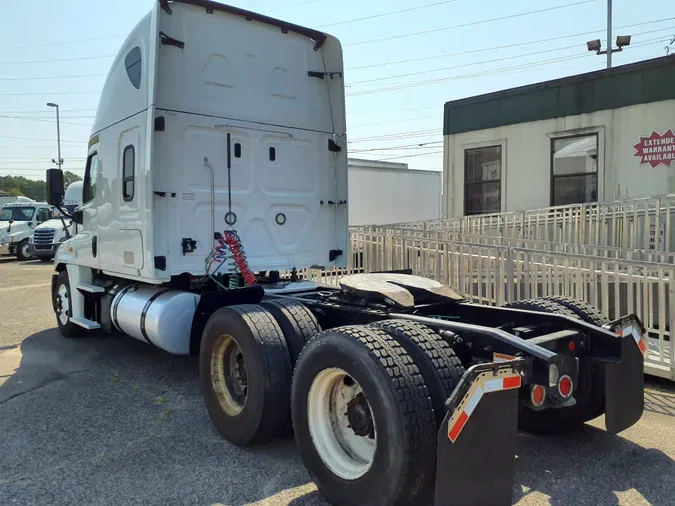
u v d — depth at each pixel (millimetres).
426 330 3385
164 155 5383
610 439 4297
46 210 24453
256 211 5988
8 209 24391
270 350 4031
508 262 6746
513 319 4324
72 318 7473
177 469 3875
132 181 5695
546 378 3176
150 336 5414
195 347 5285
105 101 6469
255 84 5949
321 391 3469
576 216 9695
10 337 8180
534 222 11062
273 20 5980
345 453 3404
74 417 4906
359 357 3100
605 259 5984
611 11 21422
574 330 3936
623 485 3568
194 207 5566
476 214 12625
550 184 11266
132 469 3877
